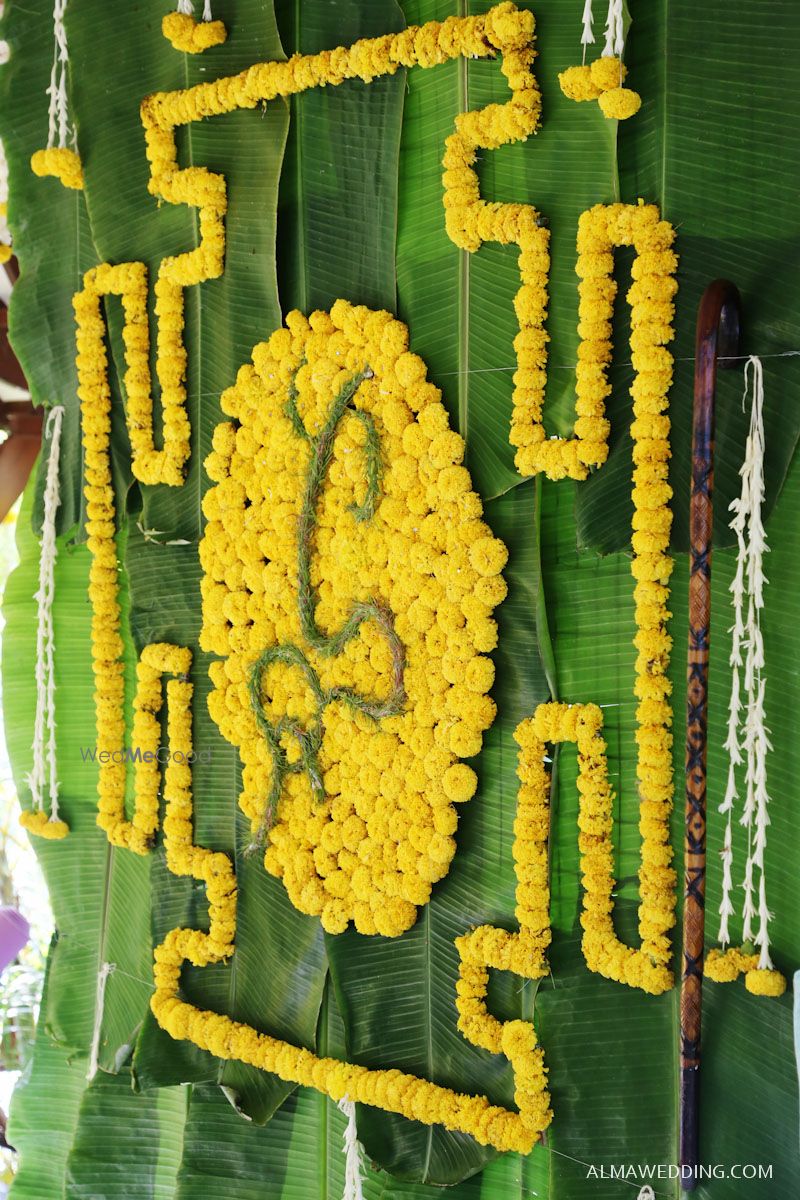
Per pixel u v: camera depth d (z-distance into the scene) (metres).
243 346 2.56
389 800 2.35
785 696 1.90
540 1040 2.14
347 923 2.43
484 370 2.21
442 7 2.23
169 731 2.74
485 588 2.17
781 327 1.87
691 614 1.84
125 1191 2.88
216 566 2.63
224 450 2.58
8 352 3.24
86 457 2.85
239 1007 2.65
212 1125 2.70
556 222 2.11
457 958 2.29
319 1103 2.59
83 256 2.85
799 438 1.87
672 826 2.04
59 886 3.01
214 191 2.52
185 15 2.50
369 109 2.31
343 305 2.37
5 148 2.91
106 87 2.70
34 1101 3.10
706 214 1.95
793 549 1.89
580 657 2.14
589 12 2.02
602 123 2.03
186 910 2.75
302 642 2.48
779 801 1.92
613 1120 2.09
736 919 1.98
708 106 1.93
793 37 1.86
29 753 3.03
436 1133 2.30
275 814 2.54
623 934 2.09
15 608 3.03
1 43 3.01
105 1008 2.92
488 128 2.14
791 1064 1.89
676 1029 2.04
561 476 2.09
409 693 2.30
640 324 1.98
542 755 2.15
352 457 2.36
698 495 1.82
